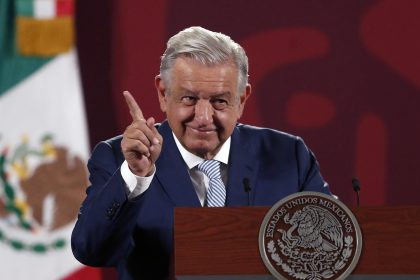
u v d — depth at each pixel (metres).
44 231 17.09
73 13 17.61
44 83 17.31
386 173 18.11
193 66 9.73
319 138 18.03
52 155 17.16
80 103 17.38
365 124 18.09
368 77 18.12
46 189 17.11
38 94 17.27
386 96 18.11
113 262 9.86
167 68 9.89
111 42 17.72
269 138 11.19
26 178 17.08
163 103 10.23
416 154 18.12
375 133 18.11
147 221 10.16
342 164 18.08
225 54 9.79
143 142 8.92
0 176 17.06
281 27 18.05
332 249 8.13
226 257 8.19
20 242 17.03
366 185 18.08
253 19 18.00
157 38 17.84
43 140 17.17
